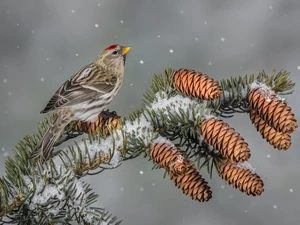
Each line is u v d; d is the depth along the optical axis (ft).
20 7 33.37
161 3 33.14
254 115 12.66
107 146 12.01
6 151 27.48
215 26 33.68
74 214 11.11
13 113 29.09
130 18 32.55
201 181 11.53
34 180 10.85
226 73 32.58
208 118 11.82
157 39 32.17
